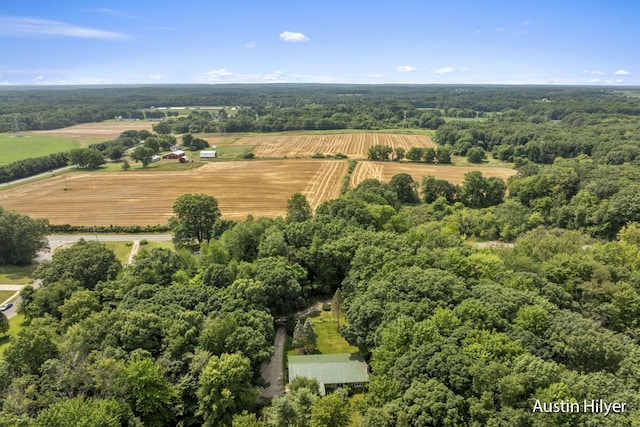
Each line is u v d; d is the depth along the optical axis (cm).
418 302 5922
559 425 3806
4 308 8231
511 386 4044
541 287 6475
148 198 15650
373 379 4931
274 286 7275
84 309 6225
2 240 10200
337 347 6881
